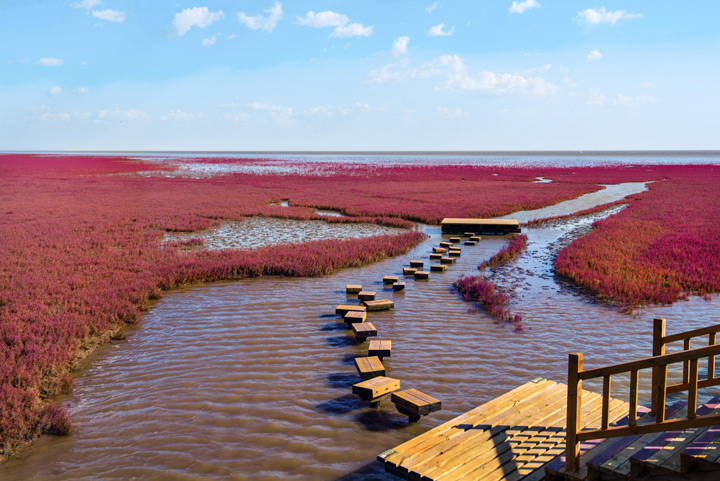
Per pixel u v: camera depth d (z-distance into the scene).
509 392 7.92
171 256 19.81
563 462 5.54
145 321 12.51
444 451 6.21
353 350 10.62
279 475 6.30
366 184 59.09
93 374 9.38
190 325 12.20
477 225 27.75
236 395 8.52
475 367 9.59
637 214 32.03
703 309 13.34
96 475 6.33
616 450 5.23
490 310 13.27
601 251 20.34
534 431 6.61
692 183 58.12
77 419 7.74
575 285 16.19
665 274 16.47
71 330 11.00
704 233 24.09
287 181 63.38
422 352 10.38
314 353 10.44
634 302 13.85
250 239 25.44
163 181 61.53
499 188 53.69
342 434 7.29
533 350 10.46
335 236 26.45
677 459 4.66
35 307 12.55
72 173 75.50
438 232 28.52
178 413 7.89
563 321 12.41
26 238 23.06
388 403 8.32
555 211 37.31
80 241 22.64
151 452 6.82
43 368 9.16
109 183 57.62
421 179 68.19
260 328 11.98
